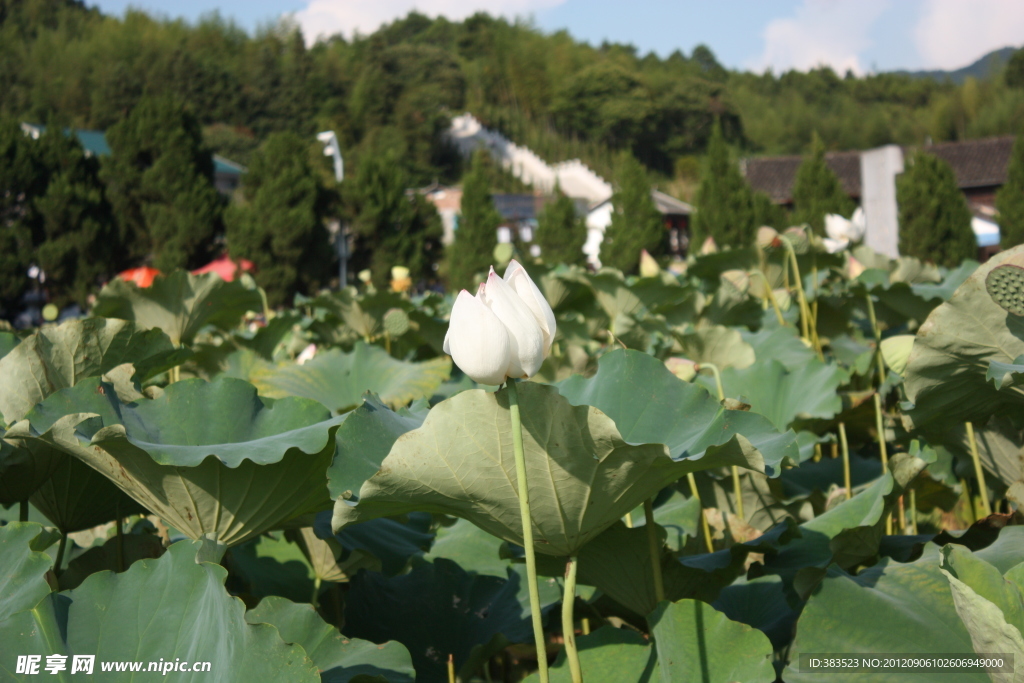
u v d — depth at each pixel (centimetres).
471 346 140
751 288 575
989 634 134
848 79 14412
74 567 249
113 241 3002
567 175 9369
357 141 10031
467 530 283
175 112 3173
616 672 186
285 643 153
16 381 240
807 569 210
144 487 194
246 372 444
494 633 227
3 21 11219
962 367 224
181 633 165
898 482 214
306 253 3158
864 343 486
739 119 11194
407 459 154
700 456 156
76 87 9069
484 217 3200
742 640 179
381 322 617
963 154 4725
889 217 1169
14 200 2798
